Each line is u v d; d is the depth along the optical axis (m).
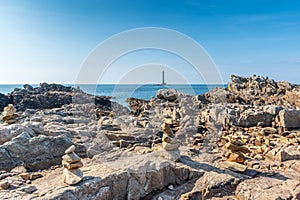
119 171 5.27
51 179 5.04
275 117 9.80
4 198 4.07
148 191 5.44
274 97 15.07
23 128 6.86
